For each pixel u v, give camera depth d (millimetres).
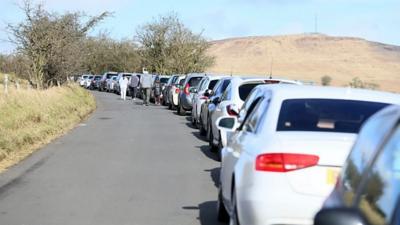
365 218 2861
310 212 5402
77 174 11758
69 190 10203
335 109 6410
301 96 6602
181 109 28188
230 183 6969
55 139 17797
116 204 9164
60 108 23828
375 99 6664
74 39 34000
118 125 22703
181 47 59969
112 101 41344
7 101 18828
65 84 35250
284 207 5449
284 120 6234
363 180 3418
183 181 11141
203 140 17969
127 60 77500
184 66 59500
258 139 6137
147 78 36531
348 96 6680
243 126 7613
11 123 16562
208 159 13969
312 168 5547
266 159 5660
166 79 39188
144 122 24172
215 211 8773
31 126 17891
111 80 59188
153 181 11102
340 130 6113
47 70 33031
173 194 9953
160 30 60688
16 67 35062
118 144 16703
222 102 13781
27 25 32219
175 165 13031
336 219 2834
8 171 12086
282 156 5613
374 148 3504
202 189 10391
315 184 5508
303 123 6195
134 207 8969
